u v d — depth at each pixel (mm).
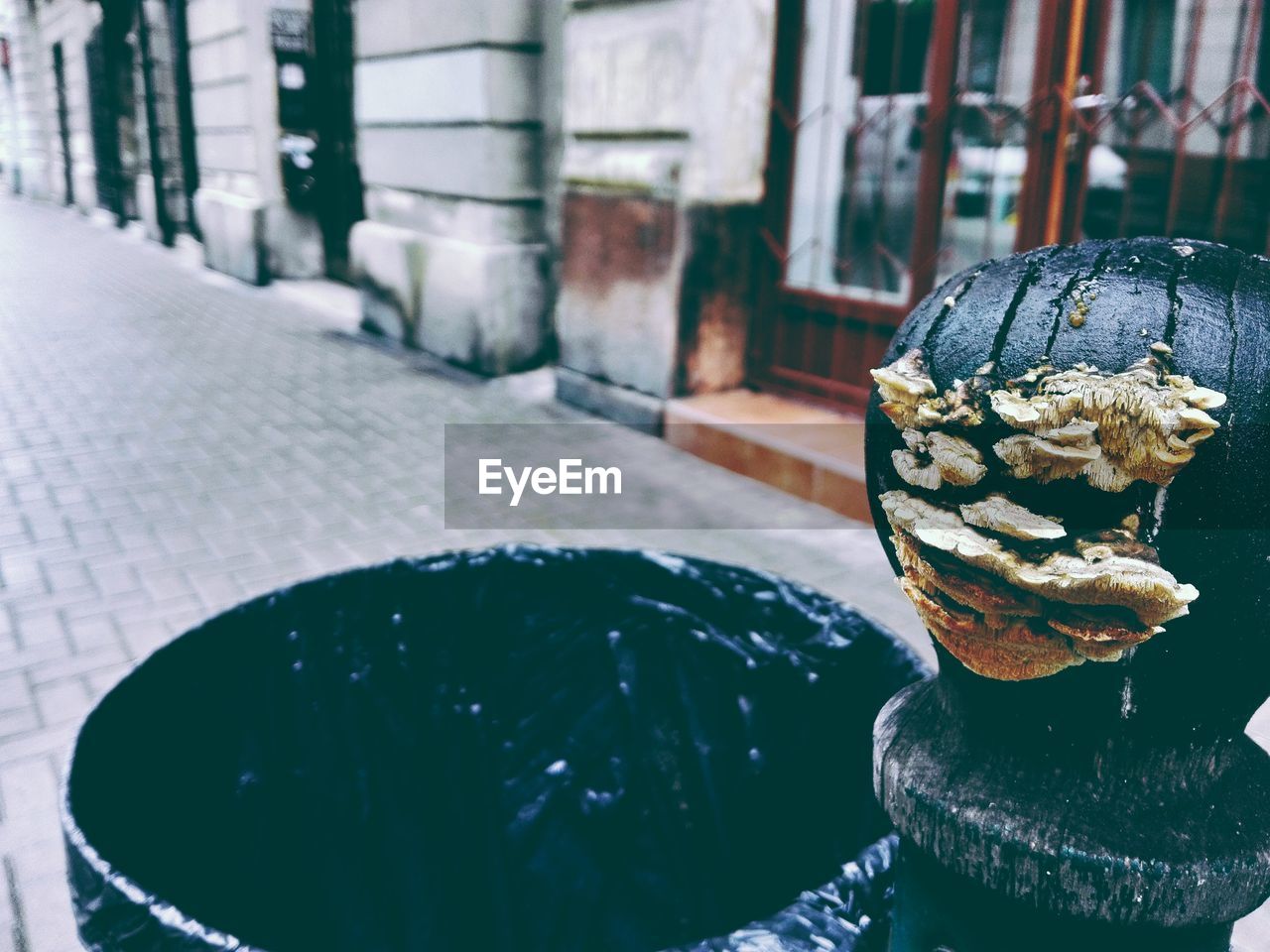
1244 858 753
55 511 4605
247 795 1502
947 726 873
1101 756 775
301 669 1576
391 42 7629
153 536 4324
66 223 19172
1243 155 3992
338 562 4055
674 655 1728
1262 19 3840
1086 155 4301
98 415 6230
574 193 6023
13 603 3662
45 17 21547
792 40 5359
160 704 1349
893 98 5051
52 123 23625
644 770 1782
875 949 965
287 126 11391
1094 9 4180
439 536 4336
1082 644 702
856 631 1505
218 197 12312
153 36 14797
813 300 5461
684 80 5168
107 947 970
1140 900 742
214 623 1463
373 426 5988
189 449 5551
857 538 4363
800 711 1603
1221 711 769
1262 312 723
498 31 6590
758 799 1669
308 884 1616
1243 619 722
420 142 7582
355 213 11094
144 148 16047
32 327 9062
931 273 4883
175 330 8992
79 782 1123
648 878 1793
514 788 1813
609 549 1724
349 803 1655
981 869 794
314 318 9617
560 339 6438
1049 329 717
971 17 4574
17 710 2961
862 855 993
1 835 2424
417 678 1699
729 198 5469
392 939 1730
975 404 715
